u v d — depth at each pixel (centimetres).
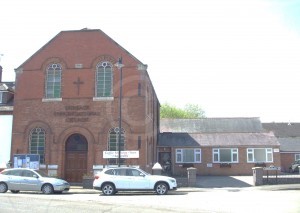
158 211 1394
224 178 3672
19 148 2877
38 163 2666
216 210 1441
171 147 4375
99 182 2133
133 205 1583
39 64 2966
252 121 5384
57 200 1744
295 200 1783
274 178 2858
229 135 4544
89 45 2939
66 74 2919
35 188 2180
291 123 6219
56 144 2842
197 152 4362
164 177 2158
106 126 2822
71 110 2870
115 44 2914
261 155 4312
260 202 1706
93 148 2805
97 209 1437
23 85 2956
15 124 2911
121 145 2783
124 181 2127
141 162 2744
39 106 2908
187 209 1464
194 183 2717
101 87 2880
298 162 4769
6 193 2162
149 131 3219
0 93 3191
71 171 2834
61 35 2981
